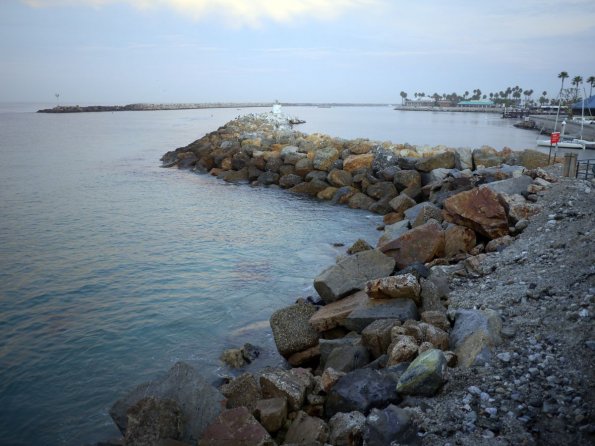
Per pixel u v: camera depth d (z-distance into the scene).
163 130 89.00
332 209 26.88
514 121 138.12
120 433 8.54
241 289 15.19
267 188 33.31
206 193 31.36
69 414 9.10
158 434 7.03
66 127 95.88
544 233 13.97
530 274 11.45
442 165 27.02
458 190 22.23
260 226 22.92
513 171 22.95
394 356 8.68
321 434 7.12
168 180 36.22
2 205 26.48
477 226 15.62
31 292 14.68
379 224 23.34
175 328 12.59
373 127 97.75
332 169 31.41
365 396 7.73
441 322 9.81
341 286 12.60
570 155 19.81
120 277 16.03
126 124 107.81
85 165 43.19
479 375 7.65
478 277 12.63
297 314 11.97
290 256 18.42
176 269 16.88
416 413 6.95
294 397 8.16
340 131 83.69
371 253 13.65
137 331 12.39
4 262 17.23
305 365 11.07
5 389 9.84
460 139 68.50
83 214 24.81
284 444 6.91
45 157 48.34
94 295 14.57
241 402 8.59
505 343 8.54
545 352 7.94
